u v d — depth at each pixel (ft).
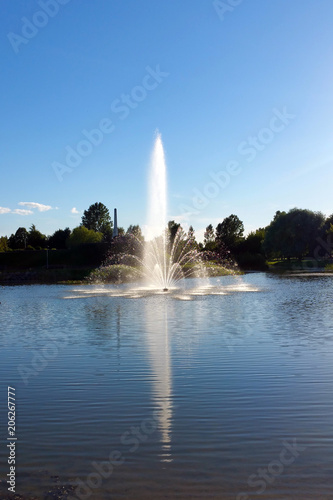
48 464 16.55
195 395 23.99
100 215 436.76
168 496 14.38
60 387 25.99
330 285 102.32
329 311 57.57
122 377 27.76
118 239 181.37
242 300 73.97
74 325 49.78
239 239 280.31
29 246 337.11
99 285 122.62
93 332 44.57
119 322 51.08
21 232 388.16
